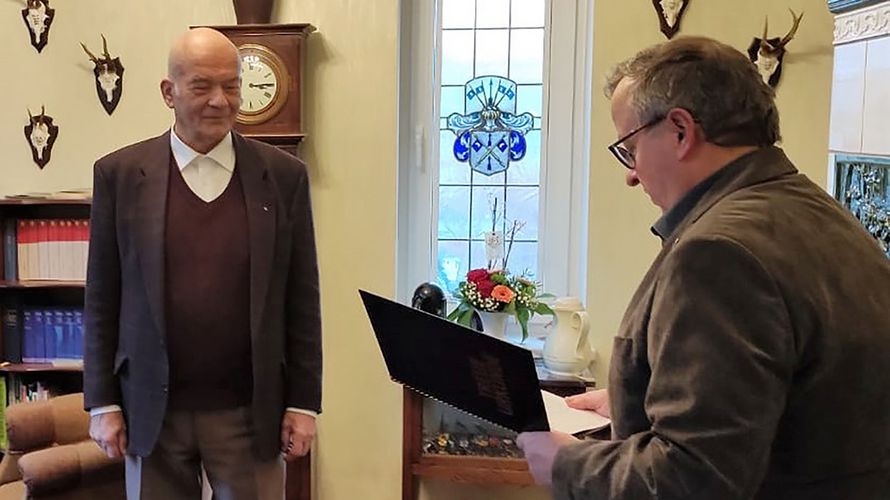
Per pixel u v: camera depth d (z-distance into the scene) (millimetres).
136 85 2893
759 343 949
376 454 2918
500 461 2543
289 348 2053
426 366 1455
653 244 2760
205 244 1899
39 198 2674
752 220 1012
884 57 1798
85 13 2893
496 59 3025
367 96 2809
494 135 3053
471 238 3100
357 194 2842
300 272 2049
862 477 1024
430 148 3051
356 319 2885
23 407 2387
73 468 2252
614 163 2750
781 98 2660
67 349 2805
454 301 3074
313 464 2924
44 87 2941
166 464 1953
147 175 1912
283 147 2758
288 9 2795
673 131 1092
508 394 1251
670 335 983
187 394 1931
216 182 1938
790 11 2637
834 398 996
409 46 3008
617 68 1211
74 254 2732
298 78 2715
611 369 1162
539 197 3049
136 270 1900
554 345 2689
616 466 1021
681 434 949
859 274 1036
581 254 3000
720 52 1098
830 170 2115
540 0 2988
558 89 2986
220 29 2709
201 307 1894
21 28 2934
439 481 2857
